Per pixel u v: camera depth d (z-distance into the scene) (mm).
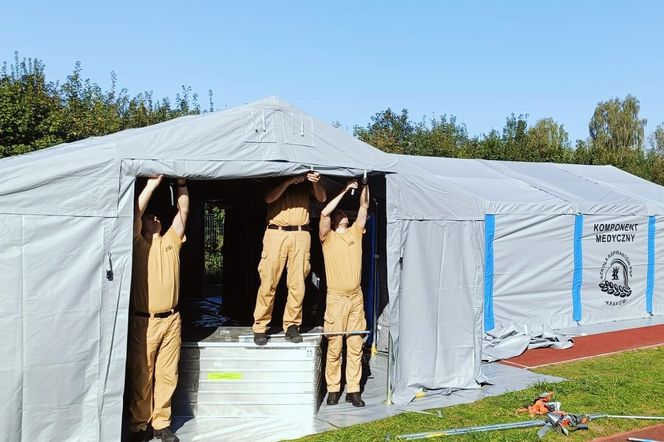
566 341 11133
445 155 26375
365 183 7297
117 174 5824
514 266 11945
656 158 36375
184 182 6316
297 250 7035
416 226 7805
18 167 5484
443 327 8070
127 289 5816
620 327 13008
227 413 6906
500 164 15188
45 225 5539
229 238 10328
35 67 18500
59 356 5543
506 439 6336
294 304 7121
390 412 7207
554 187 13695
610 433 6688
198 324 8352
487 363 9867
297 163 6719
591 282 13289
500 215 11711
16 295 5410
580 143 30906
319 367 7332
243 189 9336
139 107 21000
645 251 14289
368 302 9727
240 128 6504
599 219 13328
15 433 5371
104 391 5695
